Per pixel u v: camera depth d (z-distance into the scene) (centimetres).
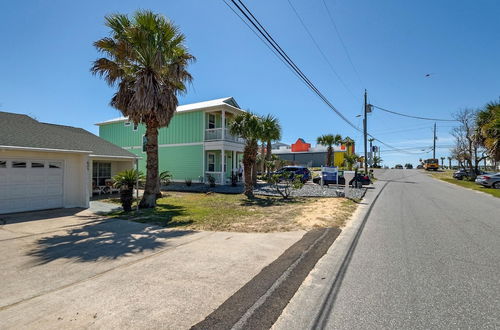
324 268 449
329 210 999
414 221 824
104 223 806
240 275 412
